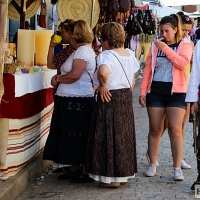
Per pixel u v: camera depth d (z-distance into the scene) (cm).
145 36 1591
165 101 598
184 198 530
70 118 564
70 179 597
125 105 540
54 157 575
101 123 538
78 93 562
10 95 511
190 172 643
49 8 1088
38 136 629
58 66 589
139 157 728
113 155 540
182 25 606
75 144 565
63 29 570
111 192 550
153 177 615
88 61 559
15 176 537
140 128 998
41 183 583
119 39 539
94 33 816
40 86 609
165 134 912
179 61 575
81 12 711
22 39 624
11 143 533
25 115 555
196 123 528
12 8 751
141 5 1430
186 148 802
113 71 531
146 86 610
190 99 516
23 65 605
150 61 602
